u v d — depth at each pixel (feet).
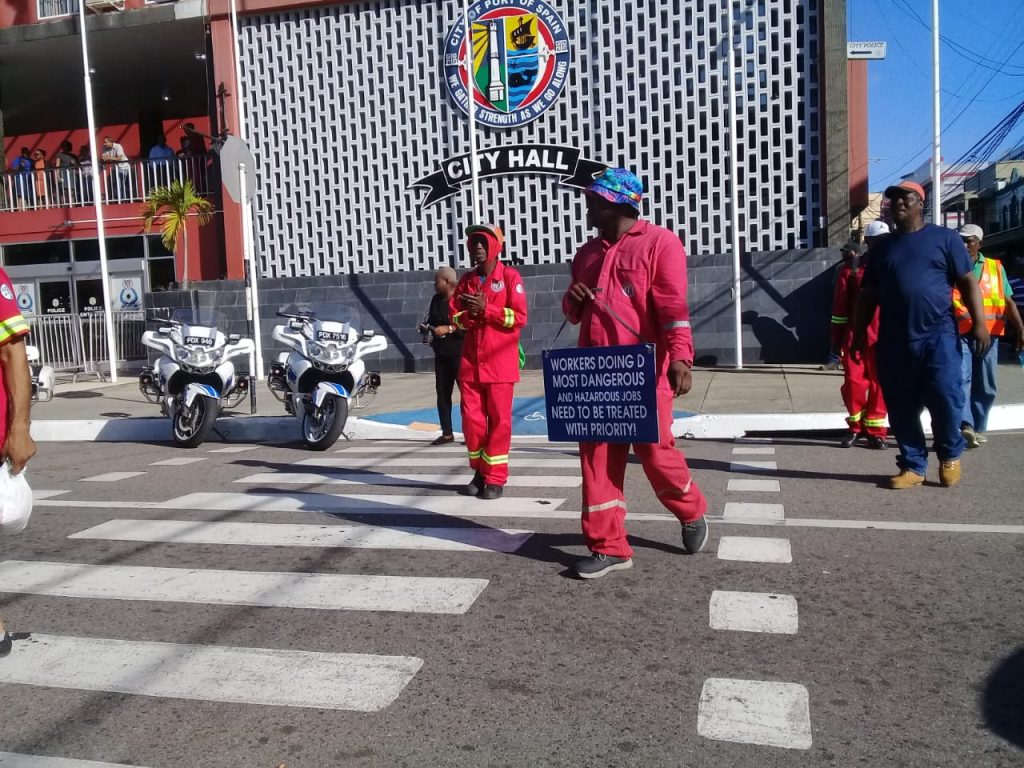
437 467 26.71
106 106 84.43
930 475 22.90
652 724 10.38
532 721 10.55
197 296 60.29
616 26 54.75
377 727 10.52
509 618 13.75
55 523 21.07
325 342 31.04
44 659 12.80
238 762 9.84
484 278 21.68
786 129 53.21
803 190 53.16
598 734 10.19
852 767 9.35
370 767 9.67
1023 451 25.62
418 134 58.13
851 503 20.21
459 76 57.00
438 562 16.69
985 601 13.89
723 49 53.52
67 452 34.30
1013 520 18.43
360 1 58.39
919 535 17.49
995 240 112.57
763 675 11.53
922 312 20.48
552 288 55.42
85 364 60.13
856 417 27.43
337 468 27.35
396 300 57.93
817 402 35.70
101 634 13.70
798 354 52.37
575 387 15.03
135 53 70.85
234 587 15.66
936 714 10.41
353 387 32.30
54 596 15.57
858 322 22.00
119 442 36.88
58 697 11.56
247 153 44.47
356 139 59.11
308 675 11.96
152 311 34.55
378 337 32.58
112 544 18.90
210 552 17.95
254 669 12.20
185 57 72.08
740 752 9.70
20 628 14.11
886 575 15.20
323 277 59.00
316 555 17.42
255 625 13.83
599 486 15.31
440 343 31.32
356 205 59.47
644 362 14.38
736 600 14.17
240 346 34.60
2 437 11.68
